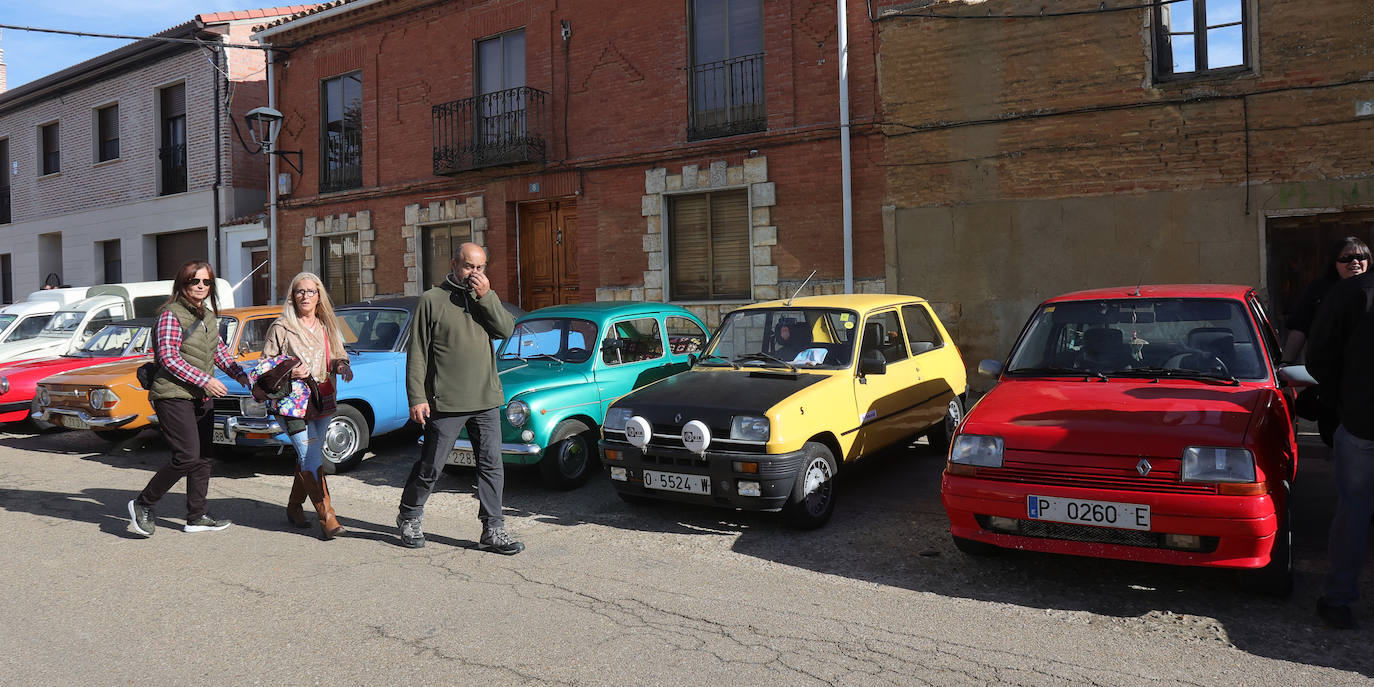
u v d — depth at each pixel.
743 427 5.82
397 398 8.88
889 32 11.16
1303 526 5.85
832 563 5.36
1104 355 5.55
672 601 4.70
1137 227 9.81
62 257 23.14
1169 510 4.30
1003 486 4.70
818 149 11.68
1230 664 3.82
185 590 4.92
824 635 4.19
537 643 4.12
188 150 19.58
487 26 14.66
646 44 13.06
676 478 6.07
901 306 7.61
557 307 8.67
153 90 20.22
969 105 10.70
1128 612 4.46
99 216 21.83
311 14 16.70
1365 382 4.05
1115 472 4.45
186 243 20.22
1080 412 4.82
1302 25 8.97
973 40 10.64
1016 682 3.65
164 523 6.48
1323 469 7.28
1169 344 5.45
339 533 6.04
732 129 12.40
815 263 11.75
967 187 10.75
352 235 16.88
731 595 4.79
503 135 14.52
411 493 5.71
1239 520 4.19
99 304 12.45
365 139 16.39
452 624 4.37
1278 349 5.80
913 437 7.43
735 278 12.62
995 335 10.66
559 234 14.41
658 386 6.71
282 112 17.75
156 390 5.93
